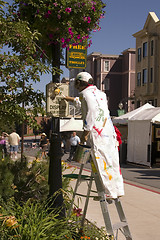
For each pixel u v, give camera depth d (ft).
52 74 16.70
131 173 48.83
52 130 16.63
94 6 15.90
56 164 16.47
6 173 16.28
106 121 13.35
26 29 14.35
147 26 120.37
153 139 57.67
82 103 13.32
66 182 19.84
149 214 22.40
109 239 13.66
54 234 12.37
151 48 118.01
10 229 12.73
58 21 15.49
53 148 16.56
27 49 14.75
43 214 14.05
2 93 15.65
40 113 15.96
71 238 13.32
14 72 15.33
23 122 16.06
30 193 17.69
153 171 51.65
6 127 16.44
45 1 15.03
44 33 16.34
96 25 16.76
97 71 183.11
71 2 15.11
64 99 16.31
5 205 14.75
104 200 12.90
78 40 16.71
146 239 17.16
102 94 13.70
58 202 16.10
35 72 14.92
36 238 11.83
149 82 118.62
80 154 13.80
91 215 21.24
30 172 18.25
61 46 16.84
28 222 13.06
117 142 13.79
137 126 60.39
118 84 178.19
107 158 12.99
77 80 13.98
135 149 60.90
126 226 13.66
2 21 13.85
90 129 12.82
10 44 14.99
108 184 12.85
